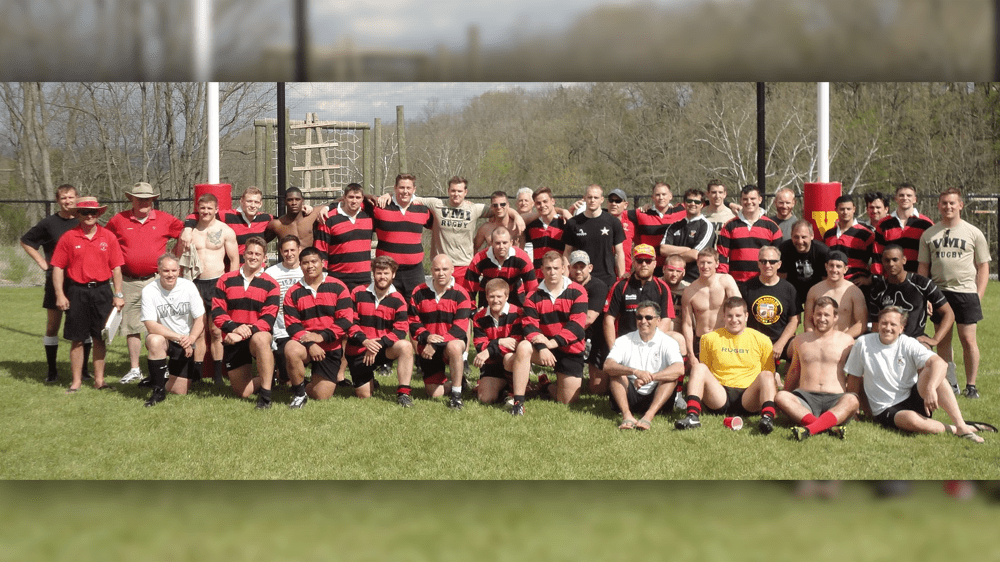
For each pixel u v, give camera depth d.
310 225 7.38
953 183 23.06
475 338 6.07
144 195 6.77
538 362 6.09
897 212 6.65
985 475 4.29
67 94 22.83
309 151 16.97
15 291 15.16
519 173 28.12
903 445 4.86
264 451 4.86
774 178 27.23
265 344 5.86
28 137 22.81
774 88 27.25
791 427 5.29
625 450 4.81
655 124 28.88
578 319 5.96
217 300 6.11
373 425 5.42
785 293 6.14
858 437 5.03
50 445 5.00
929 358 5.10
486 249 6.57
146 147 22.78
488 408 5.90
